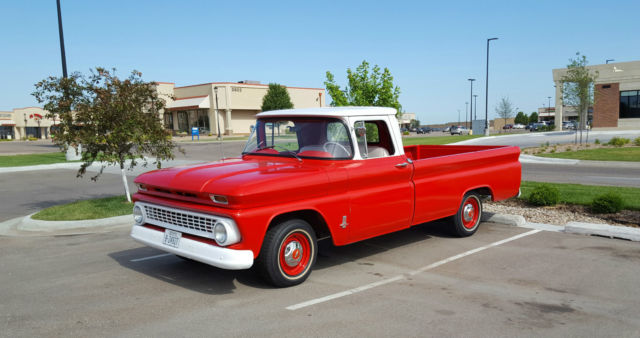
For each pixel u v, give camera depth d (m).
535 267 5.21
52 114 8.83
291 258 4.61
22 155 26.95
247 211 4.13
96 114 8.44
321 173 4.68
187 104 59.47
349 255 5.82
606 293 4.39
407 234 6.89
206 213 4.32
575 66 27.11
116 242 6.77
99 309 4.15
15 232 7.66
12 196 11.88
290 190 4.38
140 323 3.82
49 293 4.61
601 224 6.78
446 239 6.56
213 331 3.65
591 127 40.56
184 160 23.16
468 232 6.64
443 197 6.03
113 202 9.55
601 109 39.91
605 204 7.65
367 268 5.28
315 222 4.95
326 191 4.73
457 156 6.17
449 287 4.61
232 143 41.06
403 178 5.51
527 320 3.81
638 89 37.84
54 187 13.53
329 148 4.98
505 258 5.58
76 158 22.42
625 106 38.88
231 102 58.19
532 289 4.52
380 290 4.55
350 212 4.93
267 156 5.48
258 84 61.12
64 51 19.73
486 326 3.70
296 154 5.20
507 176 7.00
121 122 8.72
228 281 4.90
